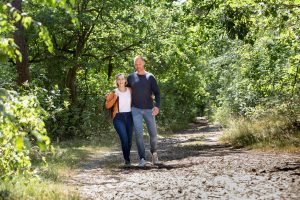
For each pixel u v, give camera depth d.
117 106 10.38
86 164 11.00
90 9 24.80
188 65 29.28
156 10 26.86
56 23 22.09
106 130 23.81
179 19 20.23
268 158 9.59
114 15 25.89
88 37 25.28
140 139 10.00
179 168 9.09
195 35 20.61
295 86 15.80
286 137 12.46
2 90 3.98
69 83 24.95
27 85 11.40
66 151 13.58
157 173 8.62
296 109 14.75
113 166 10.29
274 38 13.98
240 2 11.66
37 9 23.22
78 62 24.19
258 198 5.82
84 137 22.61
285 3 10.70
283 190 6.20
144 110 10.20
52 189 6.63
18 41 17.61
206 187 6.78
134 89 10.22
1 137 4.88
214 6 16.02
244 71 18.50
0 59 4.23
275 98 16.88
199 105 74.62
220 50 25.41
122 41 27.03
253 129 14.94
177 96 50.62
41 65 25.52
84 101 25.42
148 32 26.31
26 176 7.04
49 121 21.67
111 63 28.25
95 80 27.72
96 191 6.96
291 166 8.23
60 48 25.94
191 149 14.19
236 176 7.53
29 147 3.80
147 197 6.34
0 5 4.04
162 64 27.75
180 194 6.41
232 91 26.69
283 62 15.98
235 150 12.62
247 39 13.31
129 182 7.73
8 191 6.02
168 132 33.34
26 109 4.89
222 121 29.53
